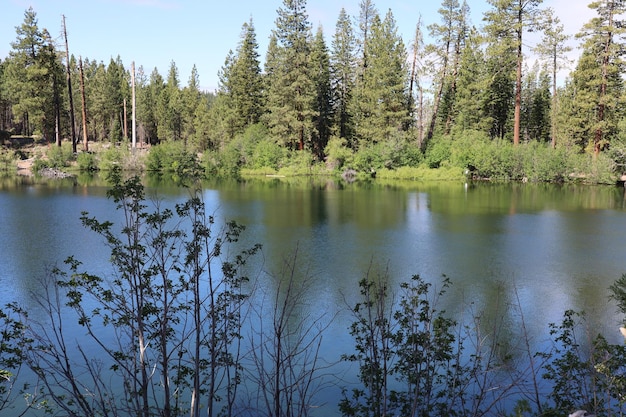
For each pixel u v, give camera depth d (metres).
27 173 40.31
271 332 8.02
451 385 5.62
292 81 46.84
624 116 39.34
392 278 11.45
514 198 27.14
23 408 5.64
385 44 45.22
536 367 6.93
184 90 69.00
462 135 44.97
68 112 63.84
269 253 13.59
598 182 36.09
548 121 56.69
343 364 7.00
